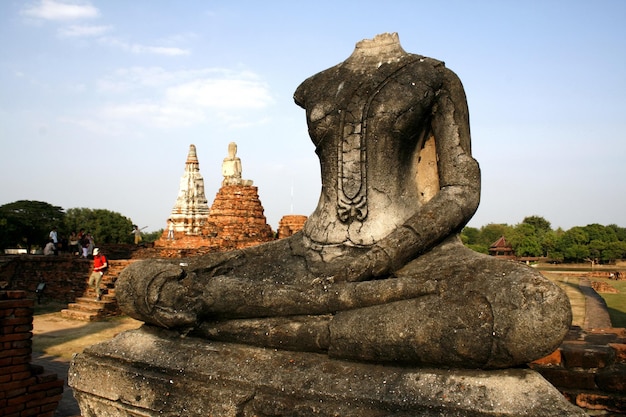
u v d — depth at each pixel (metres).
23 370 7.79
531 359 3.68
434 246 4.90
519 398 3.51
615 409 5.88
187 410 4.26
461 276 4.10
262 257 5.51
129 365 4.76
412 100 5.18
